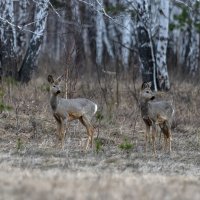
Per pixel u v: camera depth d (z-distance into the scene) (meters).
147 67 51.75
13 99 44.78
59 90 35.75
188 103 46.97
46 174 26.58
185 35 78.12
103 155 34.59
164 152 36.44
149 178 26.72
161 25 52.97
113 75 55.38
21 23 56.97
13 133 39.12
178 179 26.75
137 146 37.69
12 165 30.47
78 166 30.92
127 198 21.64
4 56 51.47
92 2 60.59
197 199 22.05
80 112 36.38
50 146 36.50
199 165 33.28
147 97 35.84
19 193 21.92
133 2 53.56
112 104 44.59
